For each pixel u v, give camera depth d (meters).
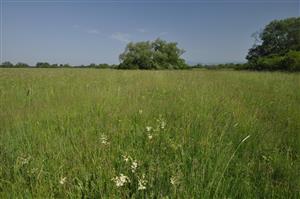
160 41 63.22
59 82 7.75
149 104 4.19
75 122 3.22
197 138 2.61
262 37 52.38
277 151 2.35
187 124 3.03
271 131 3.00
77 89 5.96
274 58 31.69
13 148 2.35
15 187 1.71
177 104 4.27
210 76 12.27
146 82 7.98
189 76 11.64
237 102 4.55
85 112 3.71
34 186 1.77
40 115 3.49
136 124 3.03
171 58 63.69
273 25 50.59
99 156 2.16
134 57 61.00
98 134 2.70
